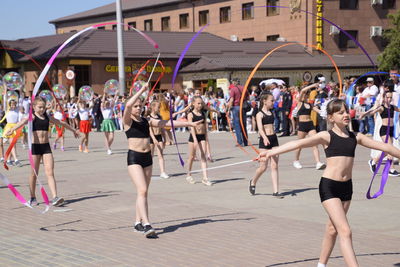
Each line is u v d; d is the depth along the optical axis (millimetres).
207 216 8445
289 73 38875
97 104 30469
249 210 8867
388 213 8477
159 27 52406
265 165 9945
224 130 27297
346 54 42469
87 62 38344
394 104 13188
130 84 39281
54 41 42219
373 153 12531
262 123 9875
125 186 11453
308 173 12766
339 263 5961
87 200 9930
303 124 13375
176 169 14031
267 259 6145
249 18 45719
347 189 5285
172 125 7109
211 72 37938
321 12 41625
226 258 6215
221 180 12062
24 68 42531
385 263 5914
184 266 5945
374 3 42438
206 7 48469
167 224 7957
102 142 23125
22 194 10766
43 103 9477
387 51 37688
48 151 9484
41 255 6477
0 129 16266
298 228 7594
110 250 6633
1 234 7535
